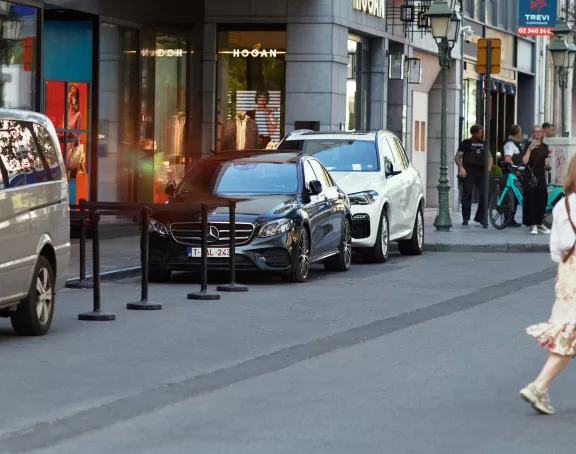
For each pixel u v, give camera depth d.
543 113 62.19
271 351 13.12
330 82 35.62
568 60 44.44
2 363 12.24
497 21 54.53
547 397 9.85
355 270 23.38
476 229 33.75
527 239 29.95
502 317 16.16
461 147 34.84
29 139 14.50
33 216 14.16
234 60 35.84
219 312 16.53
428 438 8.92
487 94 34.19
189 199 20.95
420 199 27.62
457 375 11.68
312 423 9.43
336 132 26.27
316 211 21.47
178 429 9.20
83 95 28.95
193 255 20.14
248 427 9.28
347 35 36.84
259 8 35.50
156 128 32.38
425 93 46.16
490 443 8.77
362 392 10.77
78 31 28.81
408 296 18.70
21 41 25.44
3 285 13.36
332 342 13.80
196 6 34.03
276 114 35.94
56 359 12.51
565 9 58.25
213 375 11.59
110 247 26.12
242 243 20.14
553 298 18.47
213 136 35.62
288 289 19.64
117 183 30.36
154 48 32.12
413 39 43.25
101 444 8.67
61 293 18.88
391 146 26.73
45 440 8.79
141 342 13.73
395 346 13.53
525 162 31.45
